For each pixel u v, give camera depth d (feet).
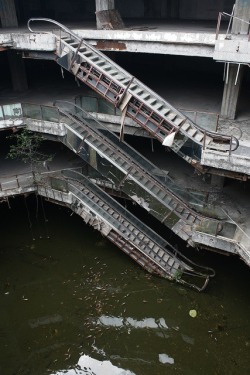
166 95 65.31
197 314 53.16
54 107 55.36
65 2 88.02
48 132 58.54
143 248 59.00
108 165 55.42
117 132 58.75
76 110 56.08
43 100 67.36
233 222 46.32
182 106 59.52
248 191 59.31
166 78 75.25
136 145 74.49
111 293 57.00
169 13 77.46
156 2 77.51
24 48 55.16
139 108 49.14
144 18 78.64
